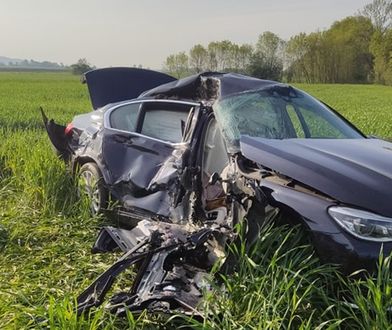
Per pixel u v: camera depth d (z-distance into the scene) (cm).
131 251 371
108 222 552
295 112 486
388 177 356
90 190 579
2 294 383
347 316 323
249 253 347
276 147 396
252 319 315
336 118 514
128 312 312
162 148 508
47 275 428
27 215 570
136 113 558
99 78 681
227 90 479
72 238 513
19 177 662
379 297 296
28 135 966
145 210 496
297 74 8406
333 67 8212
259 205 353
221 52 6550
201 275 360
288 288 313
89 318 321
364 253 320
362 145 434
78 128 628
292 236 349
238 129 441
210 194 430
